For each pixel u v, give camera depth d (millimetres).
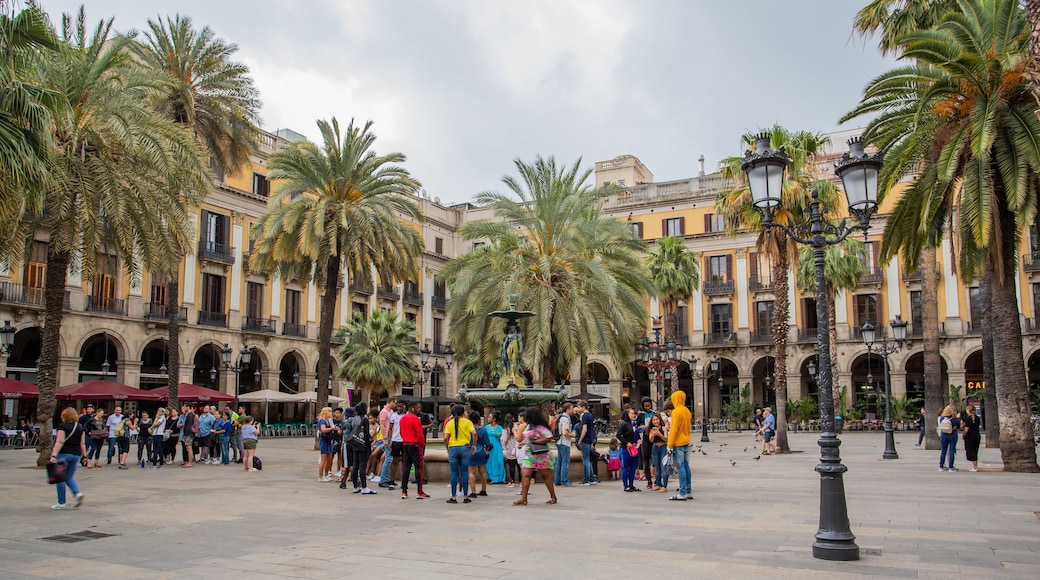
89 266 18484
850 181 8344
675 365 34531
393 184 26828
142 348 36062
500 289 22000
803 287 42625
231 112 28156
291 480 15859
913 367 49094
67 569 6867
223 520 10031
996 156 15312
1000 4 14602
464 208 57219
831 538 7191
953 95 15820
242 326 40750
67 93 17438
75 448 11359
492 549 7773
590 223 22828
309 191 25812
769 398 52562
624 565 6938
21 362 34469
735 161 25938
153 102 25812
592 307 21750
